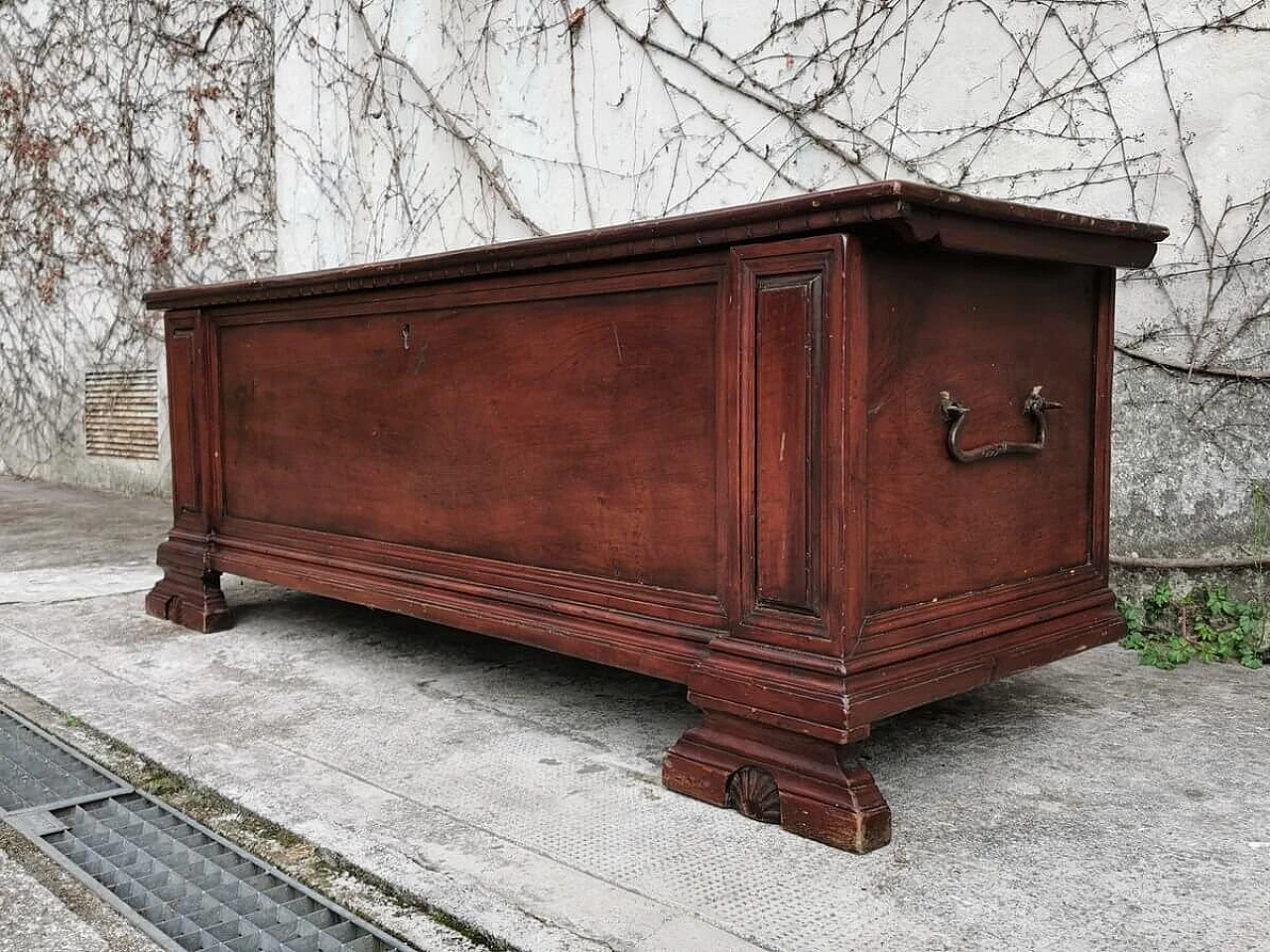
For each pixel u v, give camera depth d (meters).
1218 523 2.85
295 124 5.68
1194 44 2.82
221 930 1.45
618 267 1.95
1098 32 2.99
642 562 1.97
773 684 1.70
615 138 4.50
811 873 1.54
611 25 4.45
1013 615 1.97
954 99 3.34
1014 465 2.00
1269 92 2.71
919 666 1.74
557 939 1.36
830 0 3.66
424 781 1.92
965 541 1.89
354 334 2.59
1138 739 2.11
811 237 1.63
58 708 2.38
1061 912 1.42
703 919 1.41
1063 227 1.85
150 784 1.97
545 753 2.08
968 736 2.14
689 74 4.18
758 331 1.71
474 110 5.06
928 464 1.80
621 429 1.99
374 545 2.57
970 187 3.31
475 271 2.18
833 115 3.69
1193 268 2.86
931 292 1.78
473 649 2.90
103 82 6.92
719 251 1.79
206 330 3.08
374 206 5.62
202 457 3.13
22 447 8.02
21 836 1.75
